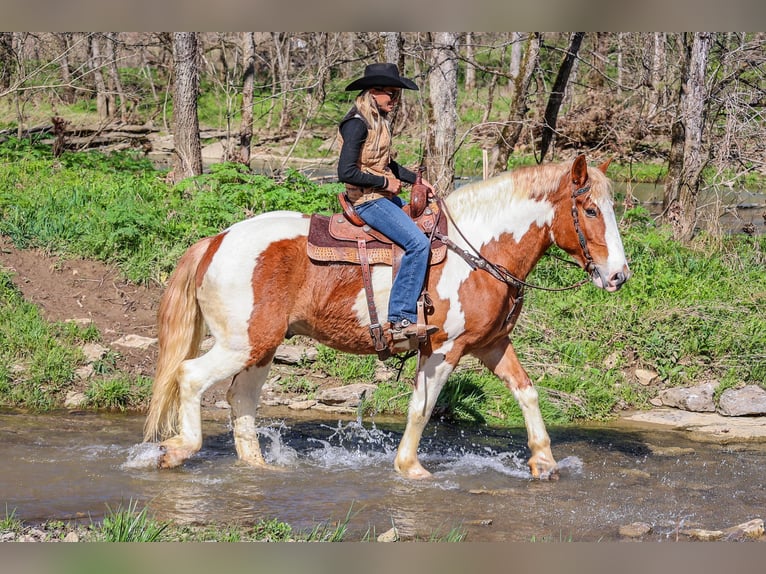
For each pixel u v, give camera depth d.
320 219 6.22
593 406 8.41
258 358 6.13
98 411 7.68
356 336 6.25
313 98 19.50
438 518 5.48
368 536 5.07
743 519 5.68
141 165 16.14
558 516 5.62
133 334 8.95
